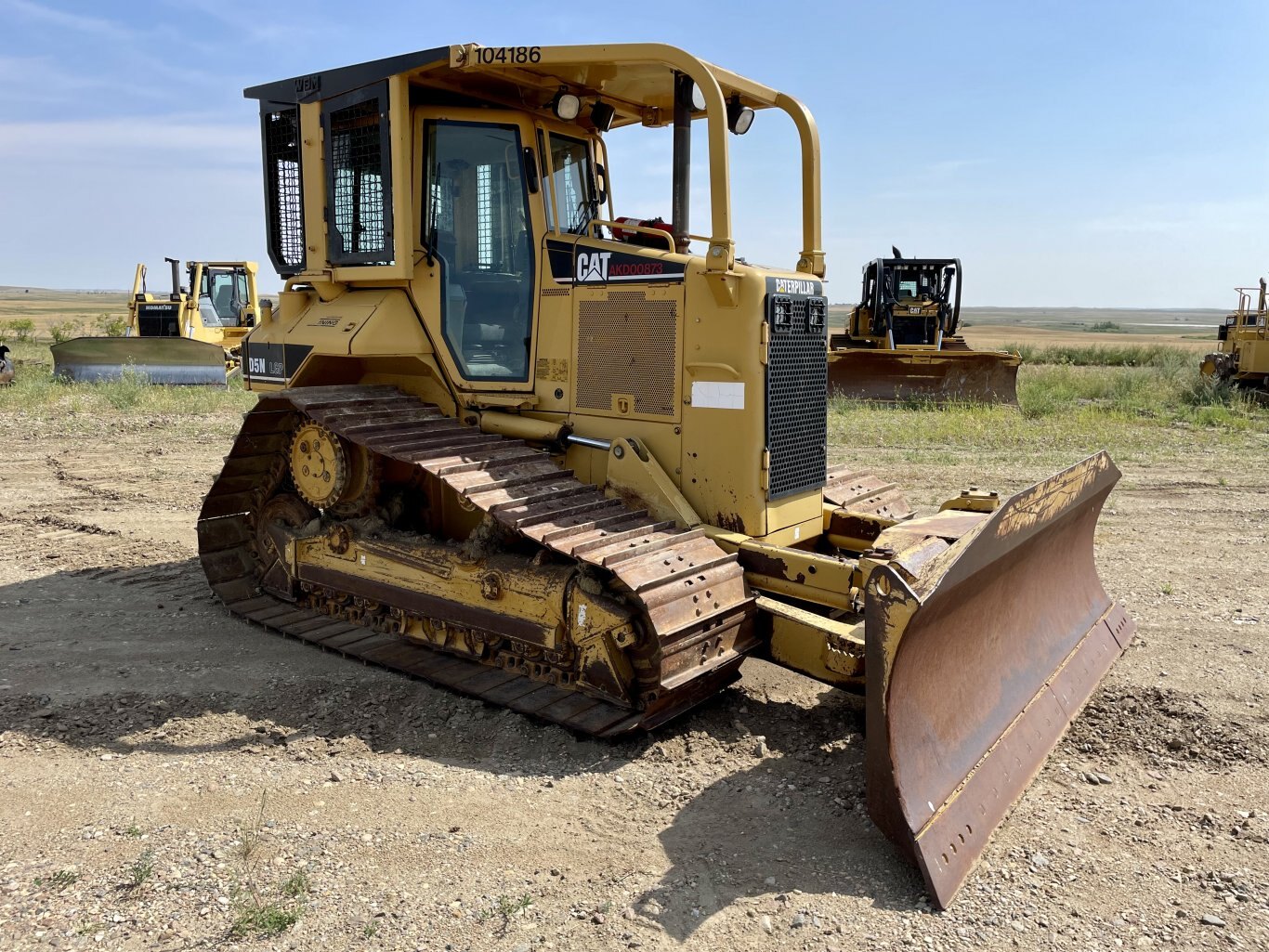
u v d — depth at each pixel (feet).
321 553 20.56
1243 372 63.16
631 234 20.12
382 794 13.46
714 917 10.80
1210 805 13.28
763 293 16.43
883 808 11.44
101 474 36.70
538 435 18.38
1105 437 46.96
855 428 49.65
